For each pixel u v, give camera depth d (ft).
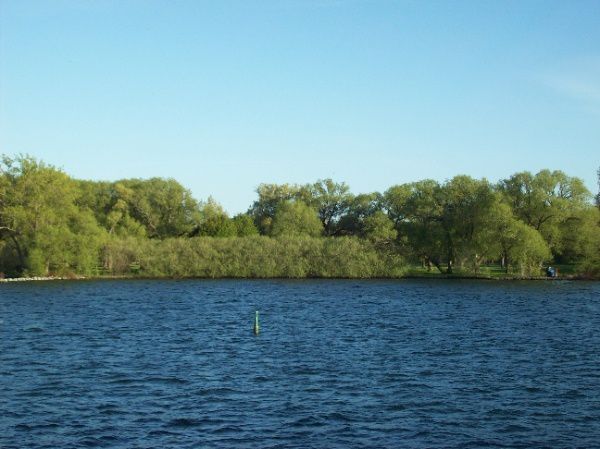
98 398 107.45
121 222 463.42
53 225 378.53
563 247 406.21
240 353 150.20
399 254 419.95
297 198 538.06
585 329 189.98
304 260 419.13
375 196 509.76
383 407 102.58
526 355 146.30
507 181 408.87
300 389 113.91
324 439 87.56
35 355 145.89
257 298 300.81
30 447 84.12
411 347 157.89
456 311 242.37
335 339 172.14
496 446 85.25
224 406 102.89
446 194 420.77
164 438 87.61
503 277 406.41
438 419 96.43
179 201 513.45
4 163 375.66
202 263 417.49
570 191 393.29
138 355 146.92
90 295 308.60
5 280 372.58
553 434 89.92
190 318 221.87
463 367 132.87
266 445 85.10
